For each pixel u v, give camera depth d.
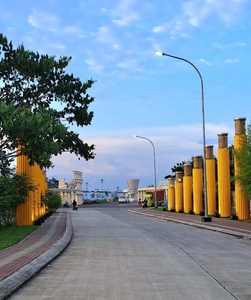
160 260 13.98
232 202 45.88
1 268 11.57
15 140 22.91
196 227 30.50
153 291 9.20
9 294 8.76
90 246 18.44
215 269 12.09
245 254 15.54
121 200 122.50
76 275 11.27
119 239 21.61
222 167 40.72
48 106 26.83
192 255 15.21
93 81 27.28
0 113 20.47
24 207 32.09
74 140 27.16
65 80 26.34
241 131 35.56
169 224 34.16
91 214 54.97
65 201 112.62
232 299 8.40
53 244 18.44
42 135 21.39
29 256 14.24
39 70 24.95
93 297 8.66
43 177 50.03
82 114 26.94
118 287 9.65
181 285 9.83
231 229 26.17
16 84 25.86
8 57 25.19
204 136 35.12
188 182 53.88
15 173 31.36
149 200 91.75
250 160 31.80
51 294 8.99
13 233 23.92
